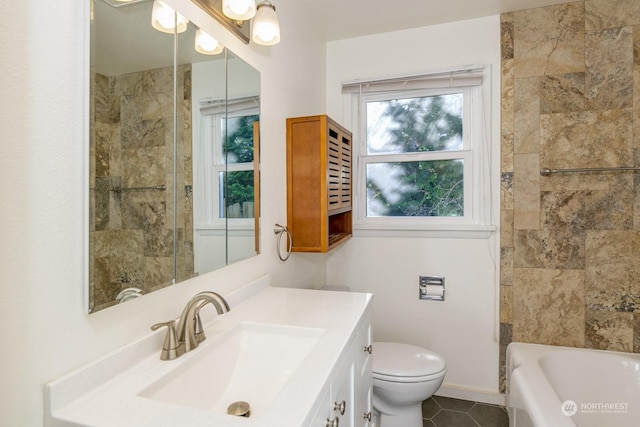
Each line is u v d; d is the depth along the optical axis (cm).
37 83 65
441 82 216
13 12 61
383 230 227
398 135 232
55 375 67
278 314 117
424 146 227
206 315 109
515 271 204
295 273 187
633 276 187
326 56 239
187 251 103
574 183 194
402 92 229
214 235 116
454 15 207
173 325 88
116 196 79
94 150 74
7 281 60
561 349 186
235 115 128
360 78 233
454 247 216
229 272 126
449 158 221
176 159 99
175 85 98
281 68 167
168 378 80
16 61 61
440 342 219
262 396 95
